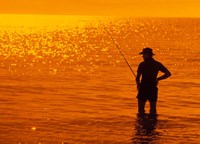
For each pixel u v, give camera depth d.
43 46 86.75
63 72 40.38
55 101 24.67
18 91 28.00
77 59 56.22
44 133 17.48
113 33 153.25
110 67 46.00
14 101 24.36
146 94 20.89
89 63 50.50
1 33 148.00
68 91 28.47
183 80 35.31
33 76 36.47
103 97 26.42
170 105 24.27
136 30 182.62
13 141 16.22
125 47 84.00
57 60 54.41
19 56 60.09
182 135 17.62
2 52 67.62
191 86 32.03
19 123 19.05
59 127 18.55
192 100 25.98
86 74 38.97
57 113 21.36
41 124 18.98
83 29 195.25
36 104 23.59
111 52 70.50
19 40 109.00
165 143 16.41
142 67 21.03
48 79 34.66
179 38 120.88
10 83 31.64
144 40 109.81
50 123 19.22
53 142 16.23
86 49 78.56
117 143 16.28
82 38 121.44
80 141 16.45
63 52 70.38
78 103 24.23
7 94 26.73
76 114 21.25
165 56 62.00
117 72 41.06
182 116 21.28
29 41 105.31
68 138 16.83
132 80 34.94
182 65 49.28
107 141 16.53
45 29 194.38
